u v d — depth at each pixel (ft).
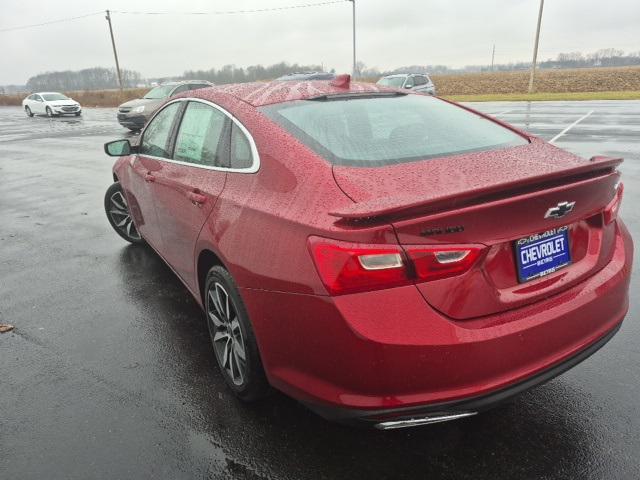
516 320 6.47
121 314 12.74
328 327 6.28
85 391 9.52
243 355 8.42
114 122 79.56
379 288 6.04
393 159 7.59
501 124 9.86
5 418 8.82
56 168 37.27
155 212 12.29
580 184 6.81
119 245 18.45
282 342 7.06
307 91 9.89
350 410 6.40
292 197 7.18
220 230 8.27
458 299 6.19
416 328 6.02
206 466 7.55
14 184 31.73
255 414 8.63
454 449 7.62
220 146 9.33
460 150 8.15
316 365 6.64
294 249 6.68
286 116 8.66
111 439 8.19
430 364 6.06
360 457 7.56
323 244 6.28
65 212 23.88
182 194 10.15
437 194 6.45
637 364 9.52
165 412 8.80
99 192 28.19
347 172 7.16
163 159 11.82
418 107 9.84
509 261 6.59
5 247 18.84
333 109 9.07
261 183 7.89
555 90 116.47
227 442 8.00
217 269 8.59
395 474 7.22
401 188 6.71
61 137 60.03
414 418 6.29
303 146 7.81
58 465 7.69
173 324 12.12
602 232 7.67
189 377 9.87
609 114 53.78
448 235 6.06
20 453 7.97
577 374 9.29
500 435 7.86
